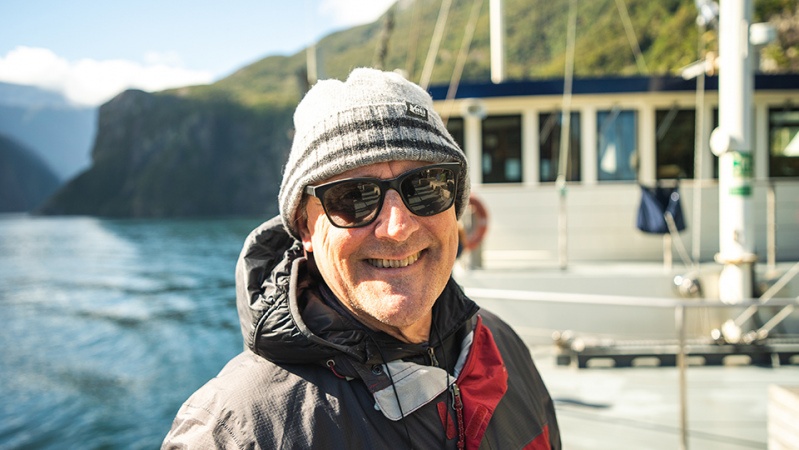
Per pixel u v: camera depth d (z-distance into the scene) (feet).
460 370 3.45
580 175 21.90
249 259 3.38
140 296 90.27
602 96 21.21
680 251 20.74
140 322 69.26
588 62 170.60
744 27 16.55
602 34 177.68
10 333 64.75
